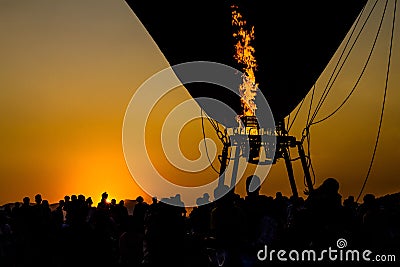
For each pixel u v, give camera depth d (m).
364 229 9.86
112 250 13.43
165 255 10.78
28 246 15.35
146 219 11.27
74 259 12.62
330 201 9.20
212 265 10.75
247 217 10.76
